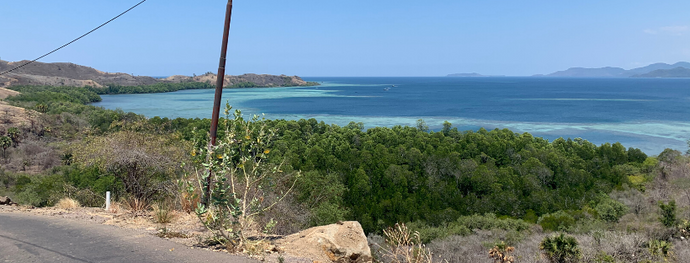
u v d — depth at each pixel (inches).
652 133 3885.3
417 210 1343.5
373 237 981.2
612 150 2046.0
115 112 3565.5
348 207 1326.3
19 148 2652.6
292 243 301.7
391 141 2263.8
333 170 1734.7
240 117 319.0
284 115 5590.6
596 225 1129.4
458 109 6520.7
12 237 302.7
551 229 1170.6
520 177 1619.1
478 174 1585.9
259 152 332.5
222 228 320.2
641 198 1390.3
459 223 1250.0
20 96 5177.2
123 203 500.7
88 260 252.4
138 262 249.8
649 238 762.2
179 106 6801.2
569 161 1766.7
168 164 526.3
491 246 875.4
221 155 313.7
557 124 4598.9
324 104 7554.1
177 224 361.7
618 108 6456.7
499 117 5334.6
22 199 909.8
